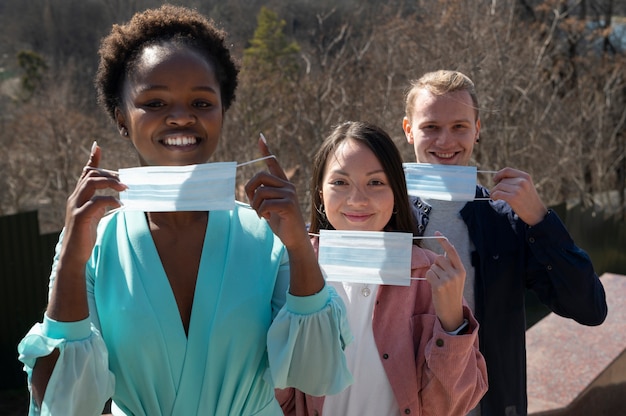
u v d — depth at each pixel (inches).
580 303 105.1
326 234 84.4
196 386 65.0
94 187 62.4
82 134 679.7
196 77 67.9
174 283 67.2
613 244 639.1
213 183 64.8
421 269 91.7
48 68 856.3
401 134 482.9
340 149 94.9
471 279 109.4
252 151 500.7
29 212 357.1
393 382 87.5
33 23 892.6
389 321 89.8
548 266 105.0
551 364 191.9
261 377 69.2
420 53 547.8
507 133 560.1
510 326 108.7
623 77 850.8
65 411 59.7
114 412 67.7
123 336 64.3
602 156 787.4
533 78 601.0
